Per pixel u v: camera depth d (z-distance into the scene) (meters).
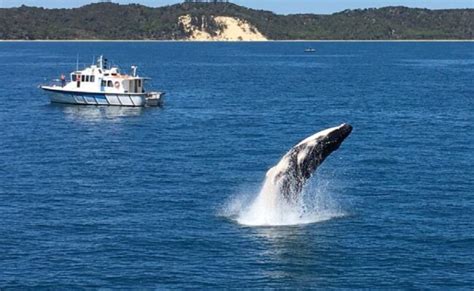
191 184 111.12
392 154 135.00
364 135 158.12
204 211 95.12
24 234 85.81
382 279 73.44
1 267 75.81
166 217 92.50
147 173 119.06
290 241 83.00
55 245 82.12
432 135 157.75
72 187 109.06
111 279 73.12
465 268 76.12
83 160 130.50
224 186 109.81
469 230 87.50
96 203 99.50
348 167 123.50
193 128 169.75
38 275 73.94
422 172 119.19
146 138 156.00
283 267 76.00
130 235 85.38
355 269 75.69
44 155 135.88
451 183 111.12
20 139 155.25
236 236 84.56
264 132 163.88
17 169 122.31
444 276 74.19
